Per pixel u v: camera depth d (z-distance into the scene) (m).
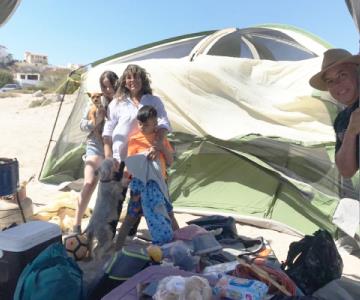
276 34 8.91
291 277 3.82
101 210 4.77
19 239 3.56
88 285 3.54
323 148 6.39
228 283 3.23
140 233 5.63
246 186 6.54
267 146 6.49
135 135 4.74
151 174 4.57
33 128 16.64
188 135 6.86
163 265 3.68
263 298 3.17
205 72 7.02
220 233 5.12
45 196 7.51
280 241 5.64
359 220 3.80
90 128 5.30
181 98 6.91
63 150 8.38
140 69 4.98
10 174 4.73
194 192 6.77
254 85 7.24
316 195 5.96
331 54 3.26
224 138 6.58
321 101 6.88
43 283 3.19
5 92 40.72
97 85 7.75
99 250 4.71
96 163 5.26
